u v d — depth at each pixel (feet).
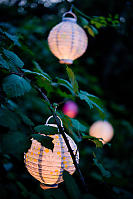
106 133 5.02
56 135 3.99
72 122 4.23
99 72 11.97
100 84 11.85
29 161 3.94
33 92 3.91
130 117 7.13
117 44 11.18
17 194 4.95
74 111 5.73
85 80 6.37
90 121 6.08
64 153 3.85
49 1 6.20
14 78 3.38
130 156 6.88
